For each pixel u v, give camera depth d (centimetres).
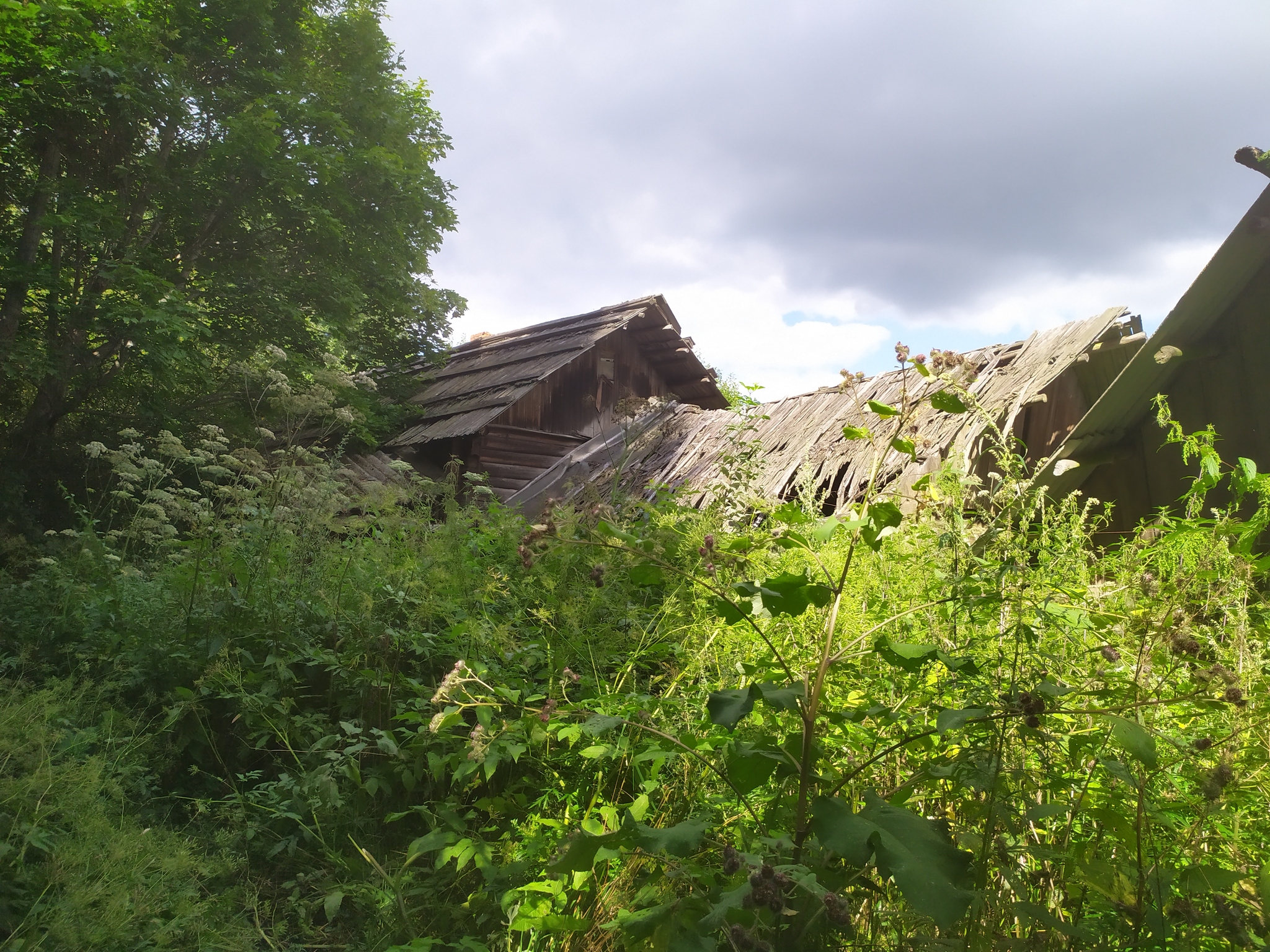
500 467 1173
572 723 262
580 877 221
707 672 296
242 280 1261
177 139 1255
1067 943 172
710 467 839
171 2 1206
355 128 1437
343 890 269
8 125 1112
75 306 1098
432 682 381
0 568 614
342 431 1241
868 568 282
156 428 1172
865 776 216
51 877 234
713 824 220
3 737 271
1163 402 268
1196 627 204
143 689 390
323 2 1447
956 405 179
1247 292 452
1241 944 149
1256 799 188
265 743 341
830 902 142
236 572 428
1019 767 191
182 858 255
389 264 1454
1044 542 254
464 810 302
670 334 1339
